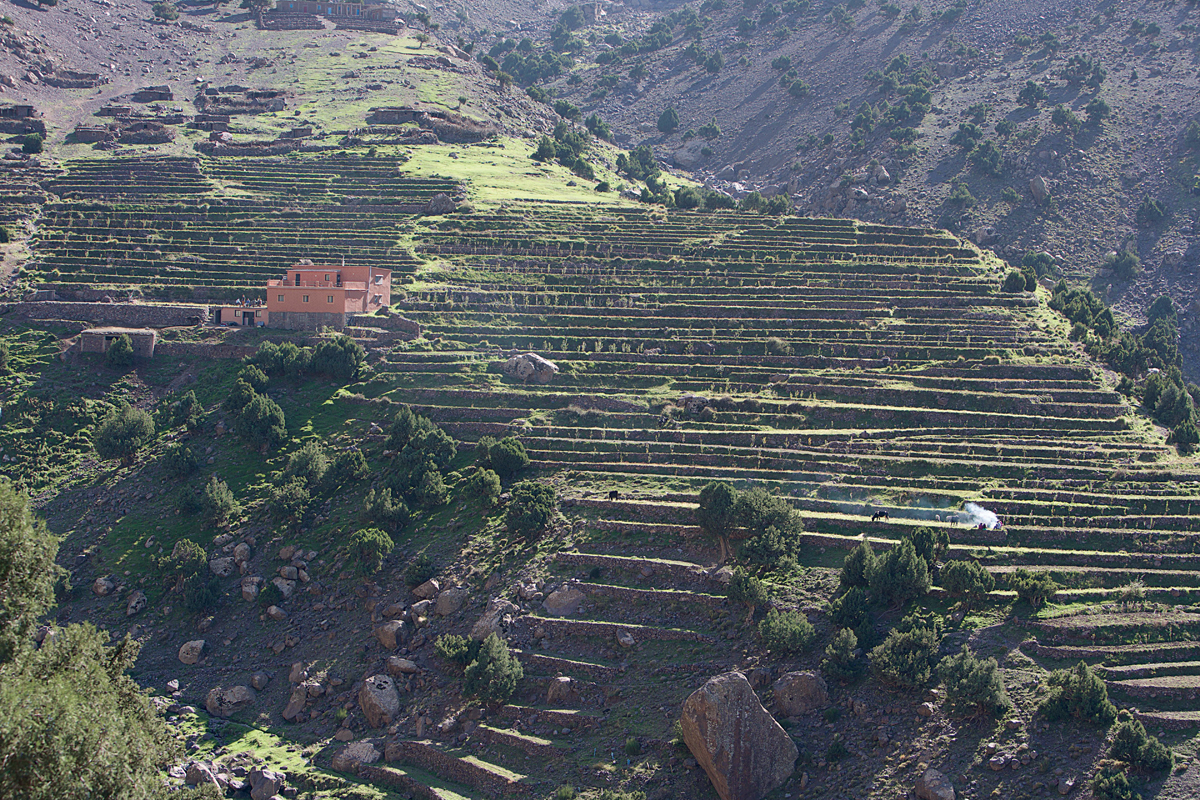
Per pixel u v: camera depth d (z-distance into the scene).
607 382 154.75
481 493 127.69
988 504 119.50
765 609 105.81
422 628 115.19
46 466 146.12
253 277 187.50
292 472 136.75
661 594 110.44
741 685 90.81
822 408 144.62
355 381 156.50
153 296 181.75
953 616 101.62
